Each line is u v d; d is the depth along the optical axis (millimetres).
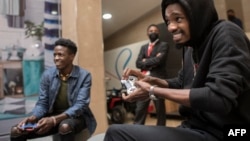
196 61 878
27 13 2426
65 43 1634
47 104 1648
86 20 2594
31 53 2438
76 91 1624
